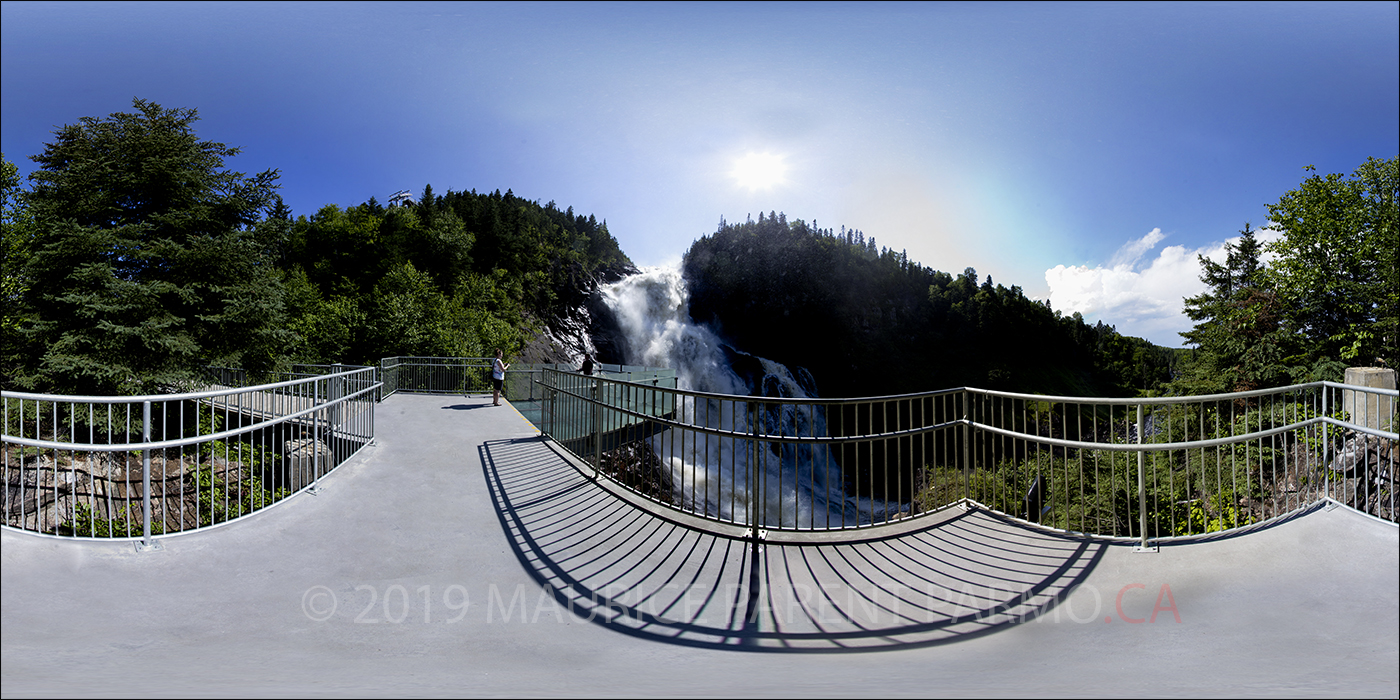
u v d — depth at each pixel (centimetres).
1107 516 1164
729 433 554
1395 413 513
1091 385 11556
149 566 457
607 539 542
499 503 655
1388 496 616
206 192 1980
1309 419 527
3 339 1656
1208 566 422
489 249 7975
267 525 559
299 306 3847
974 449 595
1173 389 2500
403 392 2208
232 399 1719
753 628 376
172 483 972
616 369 2308
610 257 12938
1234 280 3431
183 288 1738
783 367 7488
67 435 1433
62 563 448
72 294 1559
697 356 7138
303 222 7131
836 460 4034
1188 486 482
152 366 1652
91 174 1784
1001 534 520
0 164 2209
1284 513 496
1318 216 2178
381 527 569
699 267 9794
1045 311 12556
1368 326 1970
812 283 10875
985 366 10869
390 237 6762
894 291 11950
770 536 532
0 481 875
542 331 6638
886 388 9531
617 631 373
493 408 1645
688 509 591
